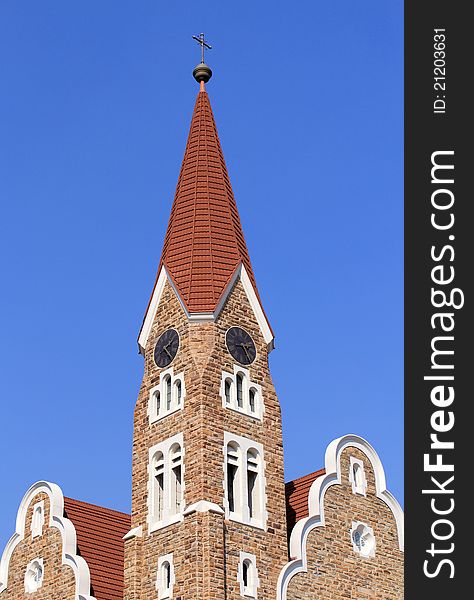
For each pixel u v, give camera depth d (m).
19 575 66.62
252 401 64.75
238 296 66.50
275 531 62.09
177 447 62.59
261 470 63.06
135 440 64.88
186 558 58.97
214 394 62.66
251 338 66.00
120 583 64.56
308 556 62.16
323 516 63.78
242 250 69.00
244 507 61.28
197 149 72.69
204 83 75.94
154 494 62.69
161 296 67.12
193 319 64.62
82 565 63.19
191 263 66.94
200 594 57.66
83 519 68.38
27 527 67.50
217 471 60.91
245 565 60.19
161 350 65.62
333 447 65.88
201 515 59.28
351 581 63.22
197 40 76.06
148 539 61.75
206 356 63.34
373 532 65.44
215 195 70.38
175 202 71.12
